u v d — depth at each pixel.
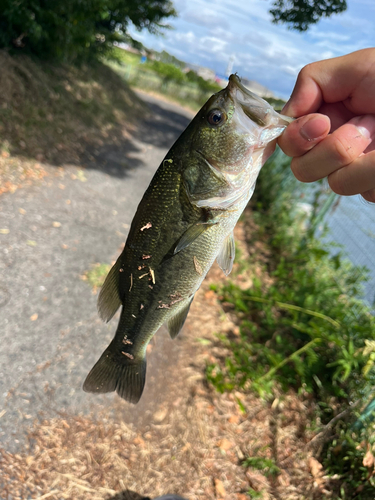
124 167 1.27
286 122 0.23
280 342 0.56
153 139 1.84
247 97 0.25
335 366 0.52
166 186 0.26
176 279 0.27
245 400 0.51
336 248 0.80
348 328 0.53
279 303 0.61
